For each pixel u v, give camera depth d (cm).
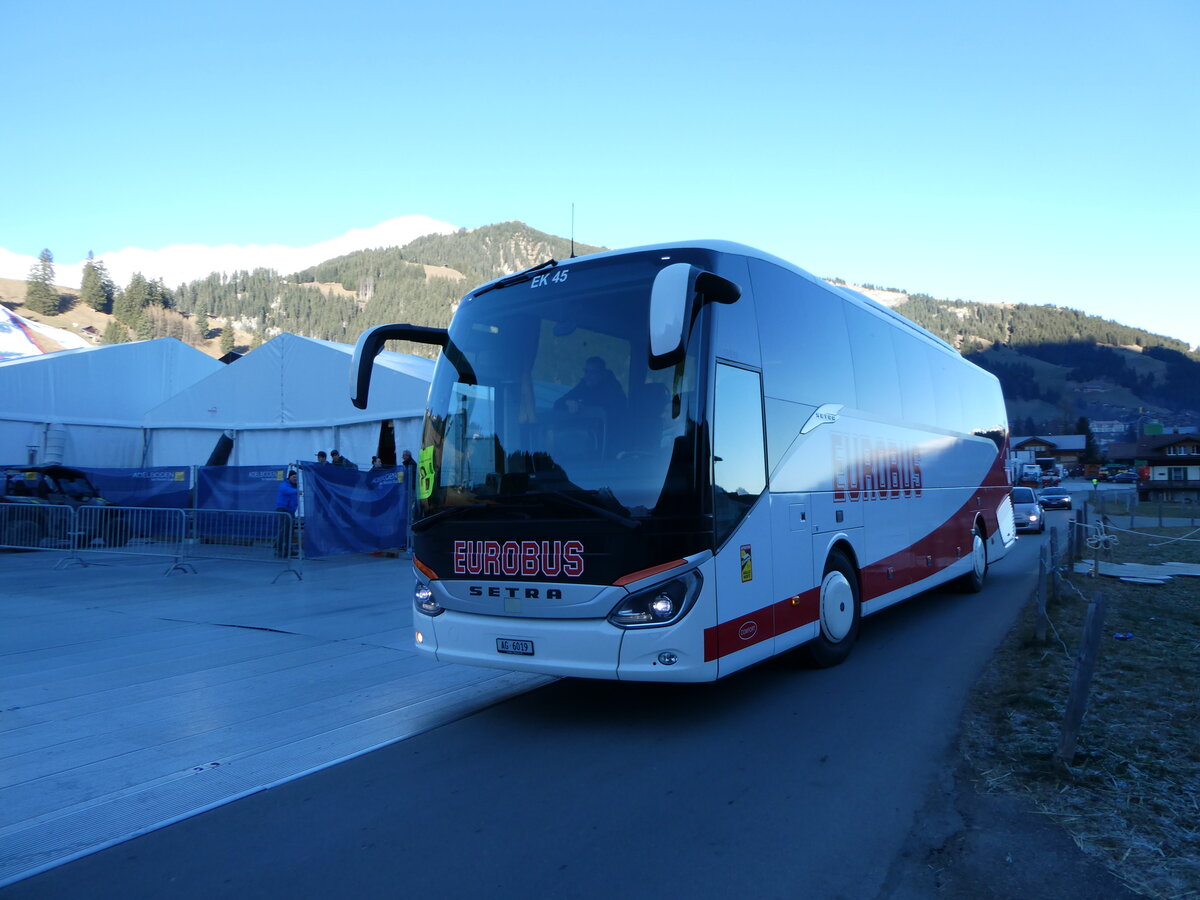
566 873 362
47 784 476
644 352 551
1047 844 379
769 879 353
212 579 1335
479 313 635
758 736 547
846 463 768
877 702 622
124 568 1472
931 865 363
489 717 602
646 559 518
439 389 634
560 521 539
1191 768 461
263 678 714
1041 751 491
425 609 611
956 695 635
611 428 545
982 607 1058
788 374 673
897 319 969
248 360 2220
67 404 2411
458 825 413
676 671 517
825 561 708
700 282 525
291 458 2125
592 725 578
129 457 2370
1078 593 1118
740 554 571
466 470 593
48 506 1559
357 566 1493
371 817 425
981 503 1239
